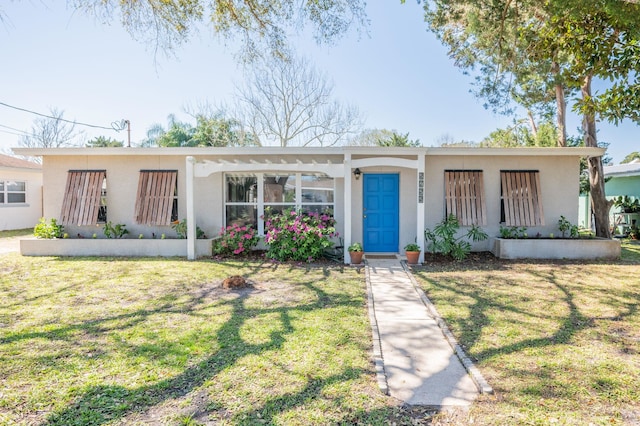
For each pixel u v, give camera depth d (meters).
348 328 4.38
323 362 3.49
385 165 8.50
